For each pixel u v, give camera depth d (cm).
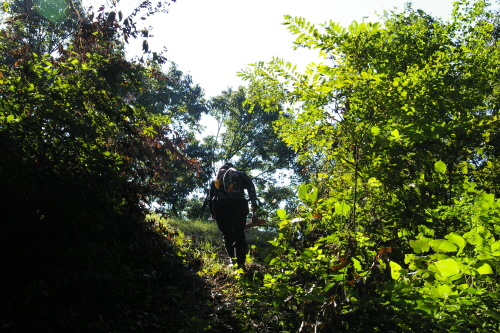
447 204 315
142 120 598
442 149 343
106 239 465
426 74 340
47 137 403
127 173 536
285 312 318
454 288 222
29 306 350
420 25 505
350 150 339
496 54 480
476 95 377
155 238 579
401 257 298
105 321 381
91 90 498
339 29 319
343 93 331
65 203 381
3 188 356
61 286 381
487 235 226
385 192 319
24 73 436
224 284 561
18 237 368
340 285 259
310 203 309
